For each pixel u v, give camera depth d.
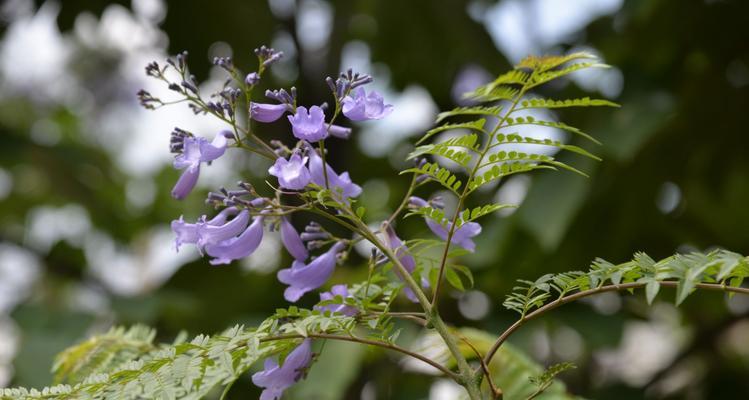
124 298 5.15
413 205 1.85
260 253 5.79
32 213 7.86
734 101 5.32
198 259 5.56
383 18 6.71
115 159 8.84
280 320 1.89
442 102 6.67
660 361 7.62
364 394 4.77
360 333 4.06
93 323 5.03
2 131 6.94
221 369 1.59
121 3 6.29
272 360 1.82
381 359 4.70
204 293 5.61
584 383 5.77
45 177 7.56
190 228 1.73
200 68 6.26
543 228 4.40
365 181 6.25
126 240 7.79
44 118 8.37
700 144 5.47
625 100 4.97
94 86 9.00
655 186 5.48
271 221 1.84
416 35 6.73
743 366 6.03
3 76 8.45
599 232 5.55
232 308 5.40
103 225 7.71
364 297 1.81
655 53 5.32
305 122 1.64
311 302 4.97
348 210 1.66
